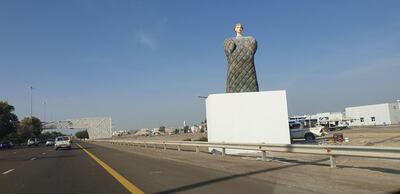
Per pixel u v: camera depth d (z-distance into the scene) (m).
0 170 23.58
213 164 21.92
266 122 31.28
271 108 31.38
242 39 36.38
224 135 31.27
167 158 28.75
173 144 39.41
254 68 36.66
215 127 31.41
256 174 16.59
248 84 36.06
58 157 36.19
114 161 27.86
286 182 14.02
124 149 49.03
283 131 31.19
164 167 21.56
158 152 37.69
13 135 149.88
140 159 29.05
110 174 18.89
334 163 17.52
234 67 36.19
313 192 11.93
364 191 11.74
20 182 17.08
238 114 31.33
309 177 14.98
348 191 11.84
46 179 17.97
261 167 19.27
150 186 14.27
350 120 119.31
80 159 31.69
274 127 31.22
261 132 31.19
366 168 17.64
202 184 14.28
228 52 36.41
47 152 49.72
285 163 20.81
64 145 56.88
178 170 19.58
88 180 16.89
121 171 20.08
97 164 25.72
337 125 100.75
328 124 105.44
